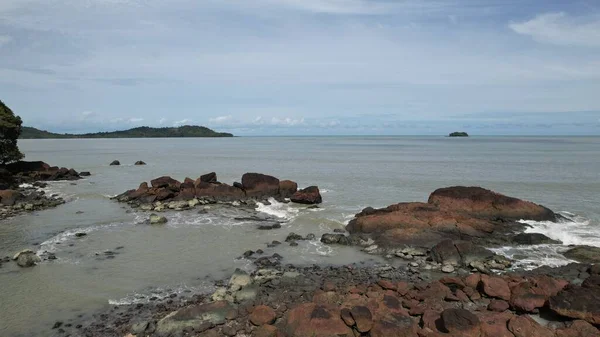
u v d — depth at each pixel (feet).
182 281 76.59
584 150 504.84
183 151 544.62
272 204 147.13
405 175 236.63
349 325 55.83
